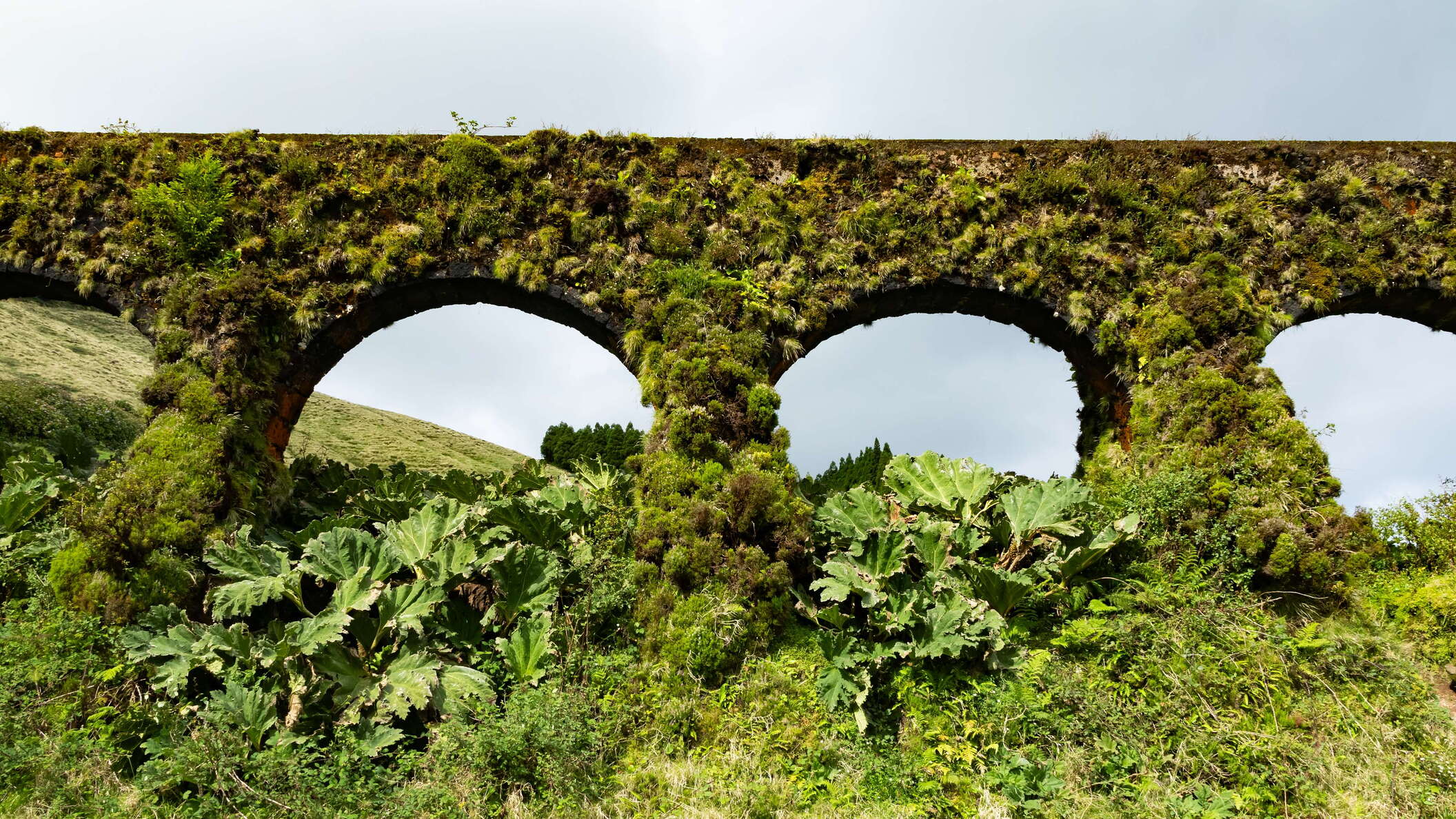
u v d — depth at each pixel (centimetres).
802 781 516
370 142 877
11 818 448
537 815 473
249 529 661
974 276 849
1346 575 678
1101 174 887
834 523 689
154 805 473
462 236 845
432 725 538
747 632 634
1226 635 614
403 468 922
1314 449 736
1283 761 517
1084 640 618
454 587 630
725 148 895
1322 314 861
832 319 854
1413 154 916
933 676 586
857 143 895
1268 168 902
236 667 545
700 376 753
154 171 844
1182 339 805
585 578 660
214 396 737
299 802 459
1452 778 491
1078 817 469
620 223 859
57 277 822
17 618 607
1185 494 727
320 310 809
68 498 718
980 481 736
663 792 503
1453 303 876
